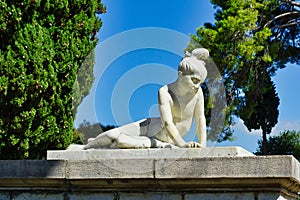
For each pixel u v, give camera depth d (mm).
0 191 4973
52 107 7492
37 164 4867
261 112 18359
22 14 7297
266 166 4473
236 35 13273
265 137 18484
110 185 4797
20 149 7328
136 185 4762
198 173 4590
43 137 7473
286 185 4590
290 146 18297
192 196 4684
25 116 7203
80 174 4789
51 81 7375
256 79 14078
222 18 14047
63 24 7652
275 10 14930
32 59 7219
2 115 7156
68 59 7582
